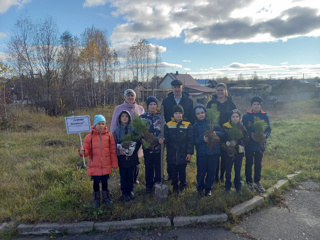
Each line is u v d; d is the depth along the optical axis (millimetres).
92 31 24938
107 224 3172
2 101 14359
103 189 3648
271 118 16750
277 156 6383
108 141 3693
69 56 19219
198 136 3877
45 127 11492
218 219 3305
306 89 42000
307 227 3238
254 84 53156
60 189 4066
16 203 3738
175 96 4438
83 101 23266
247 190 3992
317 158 6012
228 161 3963
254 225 3295
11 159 5883
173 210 3418
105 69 24328
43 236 3107
